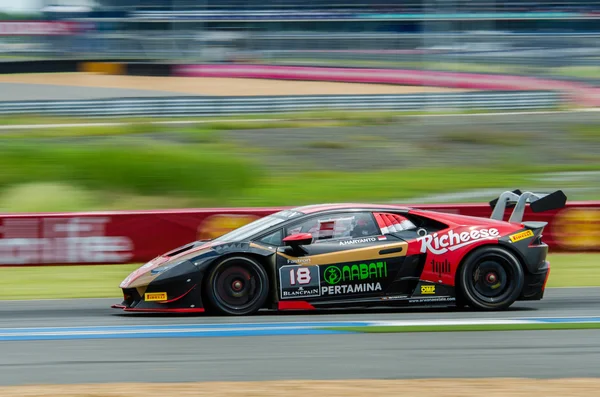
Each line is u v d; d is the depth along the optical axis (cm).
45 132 9706
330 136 9962
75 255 4169
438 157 8950
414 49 17200
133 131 9894
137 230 4209
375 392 1656
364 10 19338
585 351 2103
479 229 2702
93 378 1848
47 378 1855
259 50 17588
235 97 11356
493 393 1647
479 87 14288
